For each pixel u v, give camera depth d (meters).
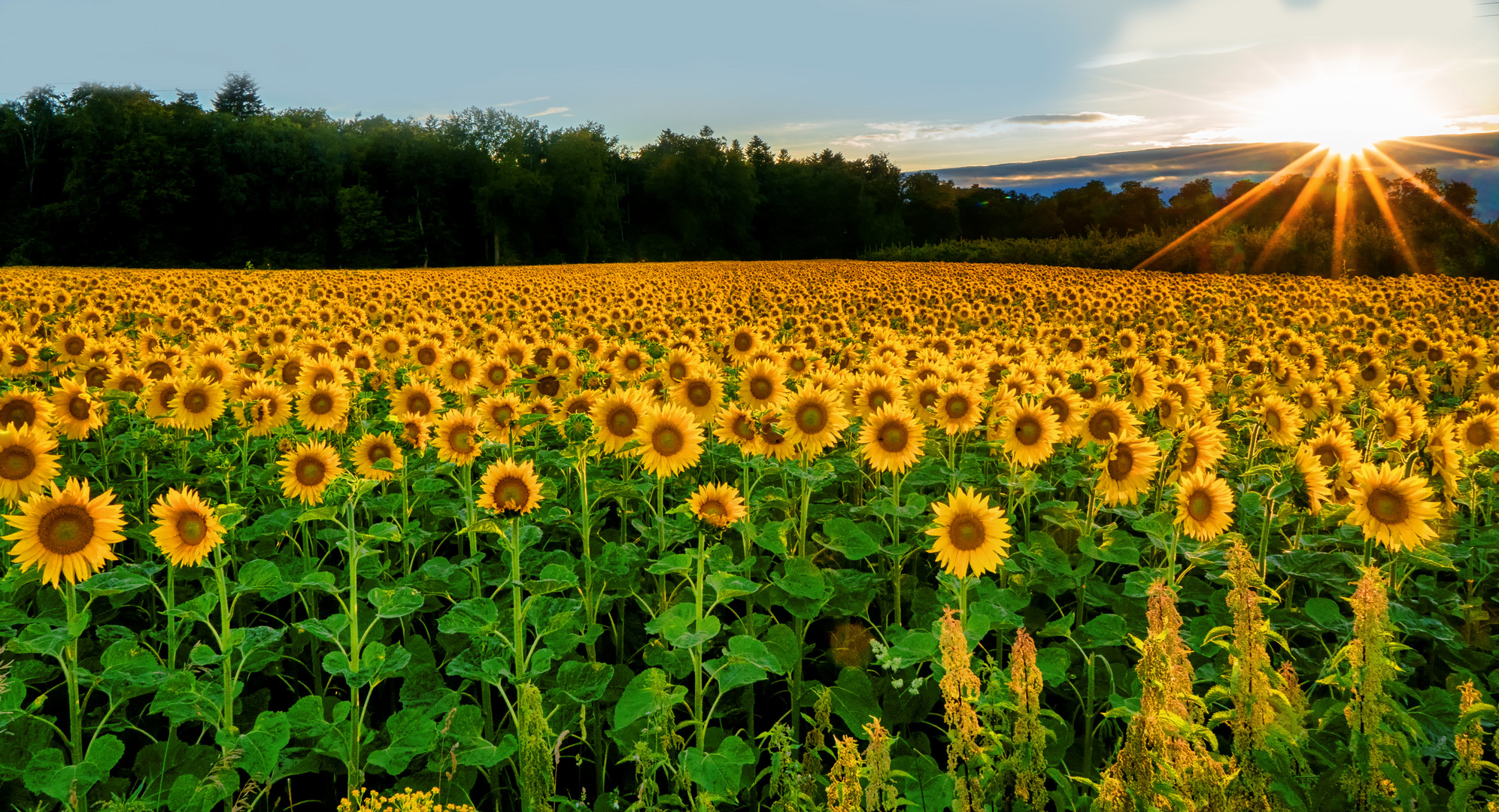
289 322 14.57
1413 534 4.12
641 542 5.85
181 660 4.47
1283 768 2.43
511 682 3.96
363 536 3.93
